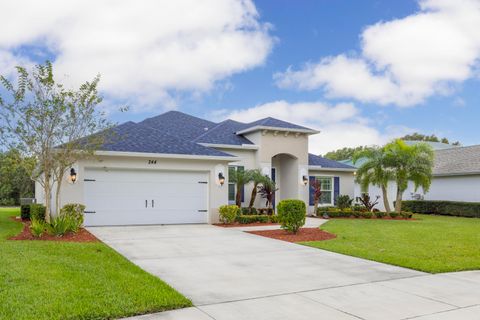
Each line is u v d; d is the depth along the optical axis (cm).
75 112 1448
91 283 724
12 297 632
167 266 926
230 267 924
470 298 691
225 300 670
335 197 2594
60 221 1311
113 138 1720
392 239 1368
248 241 1311
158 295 670
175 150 1786
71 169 1589
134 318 578
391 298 689
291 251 1135
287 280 806
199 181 1842
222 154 1888
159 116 2647
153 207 1752
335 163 2673
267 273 867
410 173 2394
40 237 1272
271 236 1426
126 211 1705
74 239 1260
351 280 810
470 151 3131
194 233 1490
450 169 2877
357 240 1340
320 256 1064
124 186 1705
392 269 912
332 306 643
